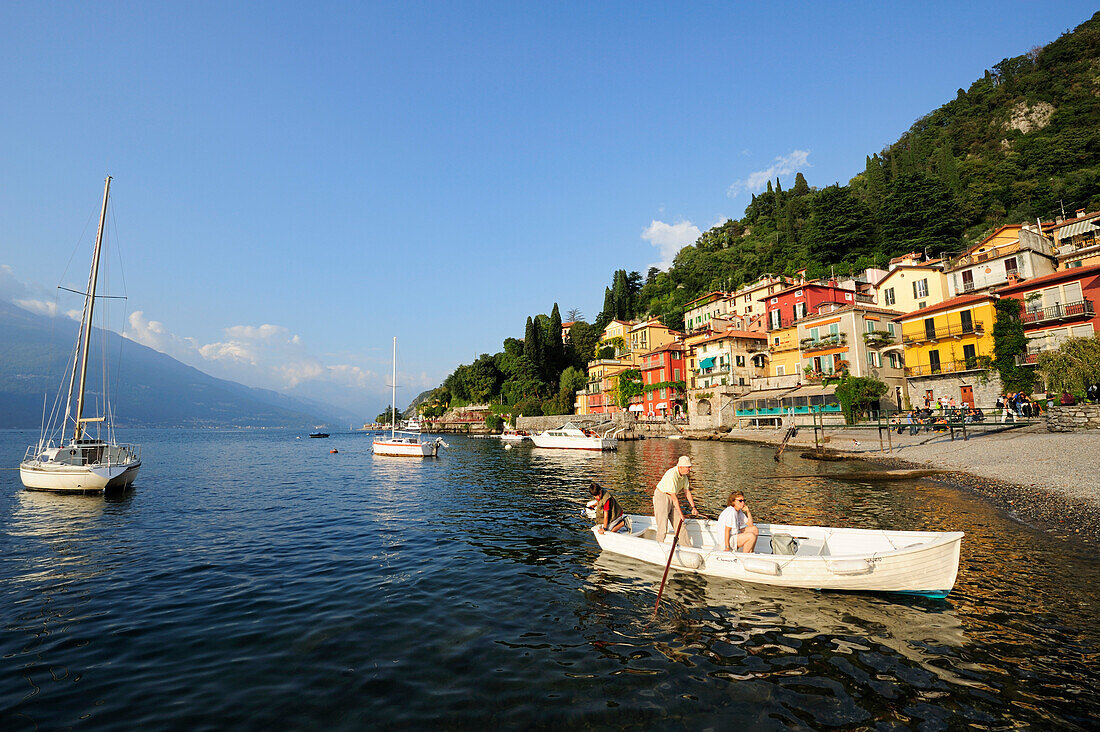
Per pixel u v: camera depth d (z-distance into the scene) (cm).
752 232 11894
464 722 516
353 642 721
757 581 909
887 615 766
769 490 1978
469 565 1109
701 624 757
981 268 4472
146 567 1136
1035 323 3544
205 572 1091
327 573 1072
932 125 12425
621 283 11844
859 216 7850
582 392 8531
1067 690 554
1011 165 7856
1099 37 11044
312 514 1800
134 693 586
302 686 598
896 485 1983
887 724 500
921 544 795
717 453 3866
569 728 503
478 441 7812
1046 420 2652
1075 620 722
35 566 1154
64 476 2291
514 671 625
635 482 2470
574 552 1199
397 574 1055
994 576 901
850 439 3734
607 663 642
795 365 5338
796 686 576
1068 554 1006
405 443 4797
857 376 4516
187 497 2270
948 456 2475
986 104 11650
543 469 3262
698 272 10412
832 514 1484
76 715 541
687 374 6656
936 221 6912
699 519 1078
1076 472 1719
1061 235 4903
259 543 1359
